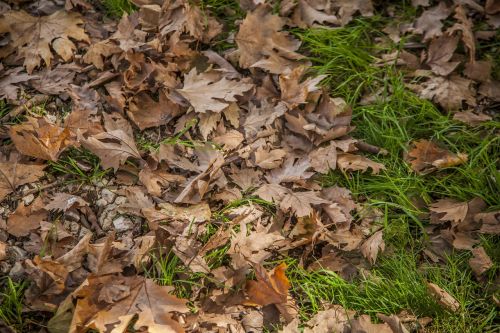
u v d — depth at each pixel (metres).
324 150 1.96
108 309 1.72
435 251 1.88
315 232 1.84
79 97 1.98
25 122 1.93
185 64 2.05
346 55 2.11
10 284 1.74
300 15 2.16
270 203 1.90
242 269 1.80
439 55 2.11
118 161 1.90
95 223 1.85
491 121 2.02
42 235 1.81
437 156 1.98
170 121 2.00
